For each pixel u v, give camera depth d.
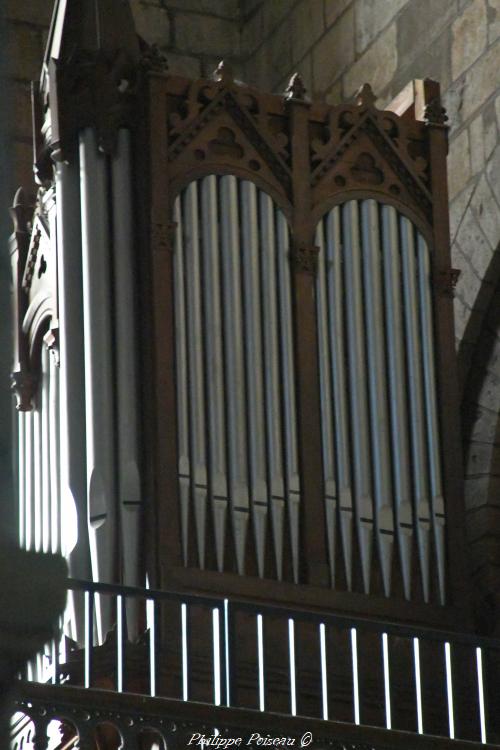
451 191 25.31
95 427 20.05
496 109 24.69
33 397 22.30
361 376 21.22
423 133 22.64
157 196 20.92
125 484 19.84
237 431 20.36
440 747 16.86
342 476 20.69
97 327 20.48
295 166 21.78
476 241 24.50
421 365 21.58
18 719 18.97
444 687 20.03
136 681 18.70
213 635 18.06
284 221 21.52
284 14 31.23
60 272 20.95
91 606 17.00
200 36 32.03
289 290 21.28
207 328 20.69
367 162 22.23
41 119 21.95
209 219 21.12
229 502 20.03
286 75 30.92
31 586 7.11
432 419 21.36
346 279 21.61
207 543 19.77
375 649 19.97
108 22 21.69
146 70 21.42
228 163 21.48
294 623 17.22
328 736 16.50
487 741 19.14
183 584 19.38
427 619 20.38
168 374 20.27
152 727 15.95
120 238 20.92
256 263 21.20
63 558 7.35
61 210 21.16
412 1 27.42
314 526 20.30
